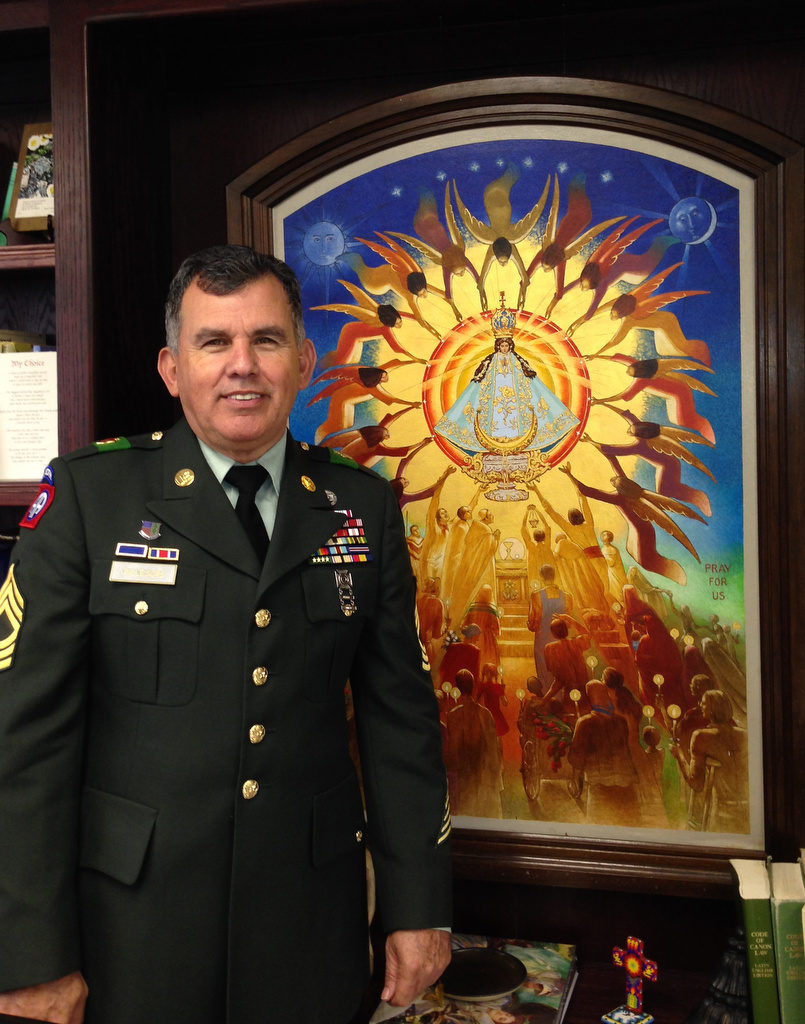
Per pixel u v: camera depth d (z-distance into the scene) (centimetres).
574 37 155
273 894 107
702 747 152
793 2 144
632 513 154
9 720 101
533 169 157
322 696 115
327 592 116
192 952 104
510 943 158
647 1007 144
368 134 161
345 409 164
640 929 157
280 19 152
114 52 153
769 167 148
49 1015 100
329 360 165
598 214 155
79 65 146
